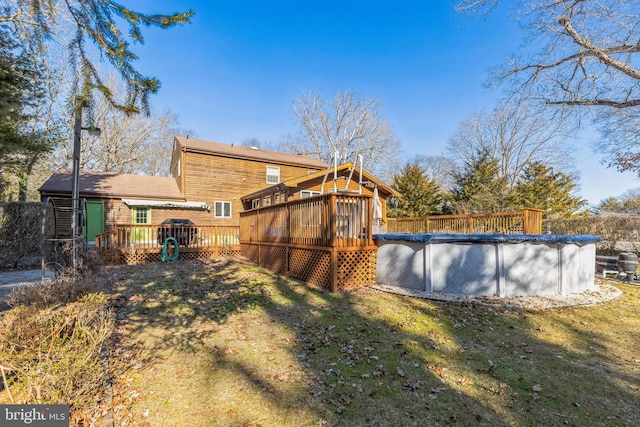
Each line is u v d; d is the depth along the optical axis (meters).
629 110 11.61
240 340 3.94
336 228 6.40
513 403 2.70
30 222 9.15
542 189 21.62
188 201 17.03
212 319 4.66
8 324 2.51
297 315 4.89
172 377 3.05
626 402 2.75
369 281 6.85
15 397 2.41
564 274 6.32
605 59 10.62
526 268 6.10
